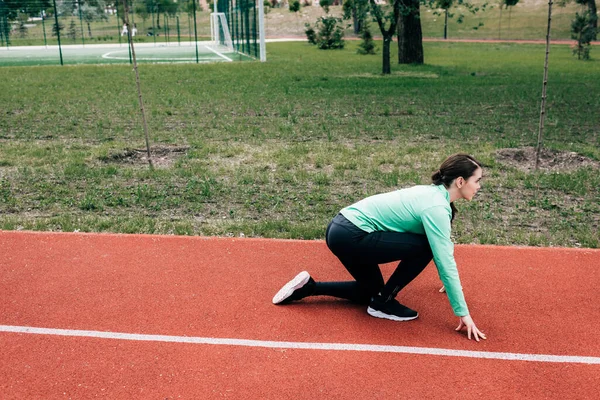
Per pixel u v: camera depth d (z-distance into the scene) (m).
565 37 53.94
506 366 3.65
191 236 5.93
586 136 11.89
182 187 8.17
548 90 19.33
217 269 5.13
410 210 3.94
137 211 7.11
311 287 4.35
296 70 26.38
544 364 3.68
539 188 8.15
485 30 60.03
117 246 5.65
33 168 9.16
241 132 12.19
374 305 4.25
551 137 11.71
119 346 3.85
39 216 6.93
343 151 10.22
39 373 3.54
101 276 4.96
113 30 71.44
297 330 4.07
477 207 7.25
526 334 4.05
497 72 25.47
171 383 3.44
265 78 22.97
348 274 5.06
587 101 16.91
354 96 17.81
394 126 12.91
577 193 7.85
